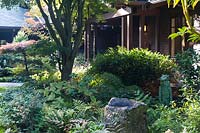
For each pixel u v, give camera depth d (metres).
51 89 7.20
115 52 9.72
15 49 16.23
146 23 16.03
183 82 7.21
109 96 7.34
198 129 4.61
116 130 4.61
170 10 13.71
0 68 17.94
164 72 8.96
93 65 9.69
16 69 16.48
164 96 7.35
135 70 9.17
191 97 5.82
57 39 11.49
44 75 11.84
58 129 5.48
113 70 9.30
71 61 11.40
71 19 11.83
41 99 6.64
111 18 14.80
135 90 7.92
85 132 4.94
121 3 11.99
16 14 24.94
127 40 12.38
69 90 7.38
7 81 15.65
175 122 5.10
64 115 5.66
